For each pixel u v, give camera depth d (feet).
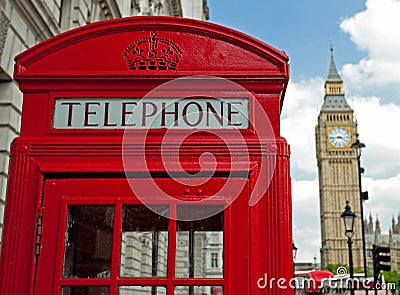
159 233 7.65
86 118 8.20
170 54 8.50
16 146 8.02
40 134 8.17
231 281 7.47
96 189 7.82
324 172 354.13
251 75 8.34
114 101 8.25
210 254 7.60
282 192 7.89
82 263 7.59
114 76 8.26
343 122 361.30
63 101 8.29
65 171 7.84
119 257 7.53
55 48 8.50
